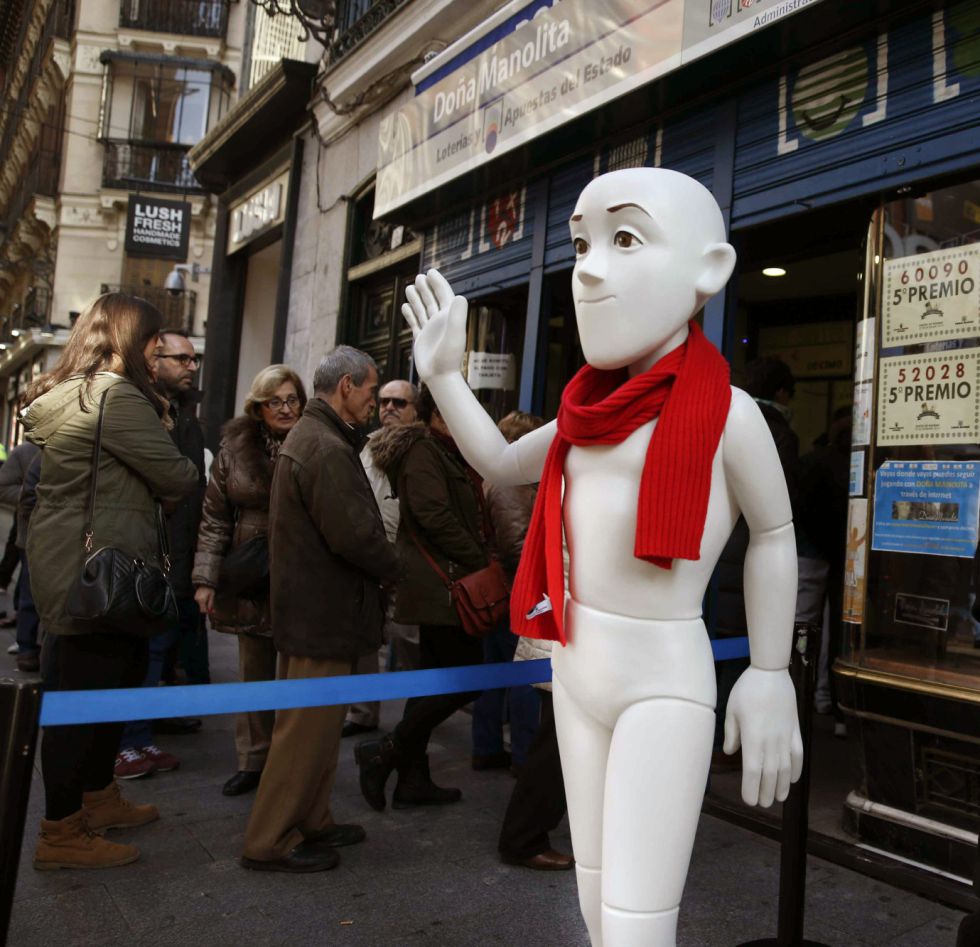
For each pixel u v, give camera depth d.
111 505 2.69
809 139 3.49
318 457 2.76
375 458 3.57
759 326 6.97
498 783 3.79
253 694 1.78
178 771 3.84
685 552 1.48
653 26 3.79
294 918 2.53
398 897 2.68
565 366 5.39
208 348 11.41
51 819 2.81
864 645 3.08
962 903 2.64
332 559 2.80
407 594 3.46
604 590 1.59
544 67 4.47
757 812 3.37
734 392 1.61
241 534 3.56
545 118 4.46
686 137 4.10
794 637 2.26
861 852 2.96
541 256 5.00
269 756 2.84
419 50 6.52
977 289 2.85
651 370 1.58
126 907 2.56
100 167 22.80
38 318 23.89
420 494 3.39
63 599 2.62
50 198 23.86
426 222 6.21
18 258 30.20
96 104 22.92
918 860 2.84
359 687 1.92
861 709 3.02
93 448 2.68
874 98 3.25
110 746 3.10
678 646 1.57
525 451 1.90
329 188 8.23
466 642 3.53
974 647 2.79
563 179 4.88
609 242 1.60
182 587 4.61
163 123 22.69
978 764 2.71
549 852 2.92
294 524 2.79
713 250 1.61
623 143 4.46
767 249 4.62
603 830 1.58
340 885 2.75
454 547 3.41
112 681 2.72
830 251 4.60
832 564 4.84
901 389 3.04
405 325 6.91
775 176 3.63
